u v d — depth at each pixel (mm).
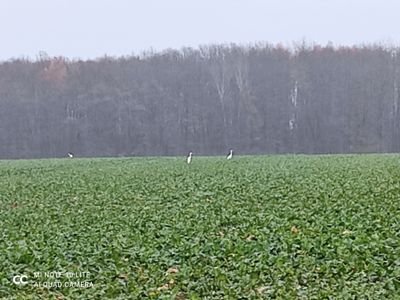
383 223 27672
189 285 18750
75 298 17984
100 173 67750
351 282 18453
